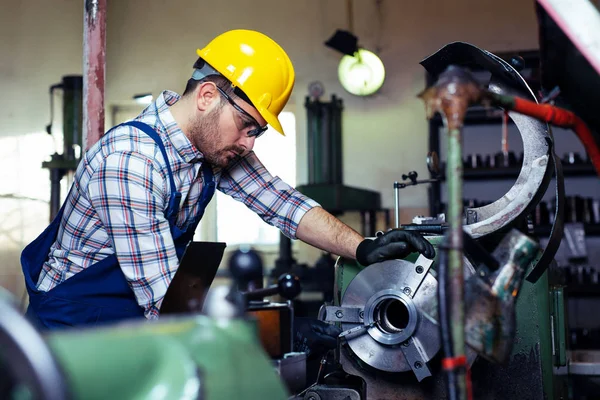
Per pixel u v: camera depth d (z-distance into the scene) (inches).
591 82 49.3
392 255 65.1
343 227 75.5
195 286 65.2
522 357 63.9
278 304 55.2
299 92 264.8
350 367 67.1
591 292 223.6
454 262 39.6
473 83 39.5
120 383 27.8
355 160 260.8
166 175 73.1
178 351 29.1
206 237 260.1
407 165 258.5
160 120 74.7
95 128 109.8
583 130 48.9
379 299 64.3
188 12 264.2
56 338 27.5
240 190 83.0
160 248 69.9
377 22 263.3
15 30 255.8
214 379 30.4
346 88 248.8
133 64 263.3
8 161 250.4
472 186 249.6
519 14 254.7
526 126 66.0
